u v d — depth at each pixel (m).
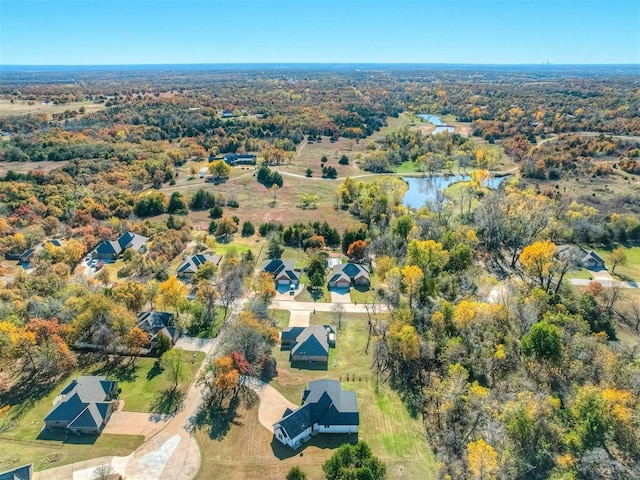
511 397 62.88
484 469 51.91
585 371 67.94
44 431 62.12
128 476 55.25
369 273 111.31
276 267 109.81
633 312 91.56
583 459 54.12
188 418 64.75
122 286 88.31
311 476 55.56
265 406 67.31
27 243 116.81
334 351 80.94
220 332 85.62
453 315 80.31
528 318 79.06
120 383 71.69
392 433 62.84
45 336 74.25
